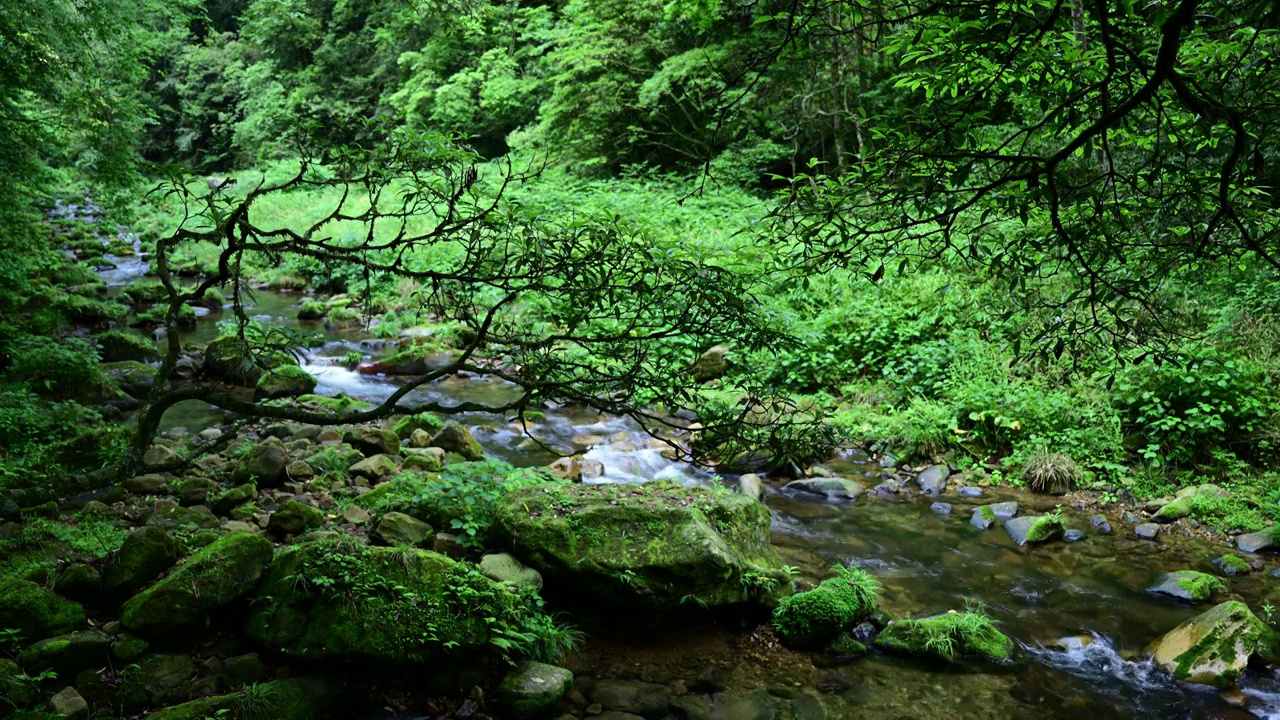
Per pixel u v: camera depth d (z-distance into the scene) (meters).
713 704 4.23
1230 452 7.29
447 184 2.66
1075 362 2.66
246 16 31.38
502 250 2.67
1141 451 7.34
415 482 5.82
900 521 6.66
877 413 8.74
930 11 2.17
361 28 29.72
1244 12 2.25
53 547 4.63
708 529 4.98
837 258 2.40
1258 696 4.36
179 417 8.28
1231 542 6.23
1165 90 2.25
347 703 4.02
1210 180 2.31
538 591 4.73
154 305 14.48
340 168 2.58
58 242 19.64
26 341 9.12
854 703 4.28
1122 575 5.75
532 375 2.73
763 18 2.27
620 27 17.42
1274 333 7.73
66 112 9.80
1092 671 4.61
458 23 11.00
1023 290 2.58
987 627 4.86
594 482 7.14
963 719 4.18
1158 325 2.62
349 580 4.20
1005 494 7.22
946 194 2.17
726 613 5.02
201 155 33.25
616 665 4.54
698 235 12.53
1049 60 2.19
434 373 2.76
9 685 3.55
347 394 9.70
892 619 5.05
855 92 14.70
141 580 4.33
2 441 6.55
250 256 17.72
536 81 21.45
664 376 2.71
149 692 3.83
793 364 9.59
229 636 4.23
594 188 16.94
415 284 13.62
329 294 15.66
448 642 4.09
